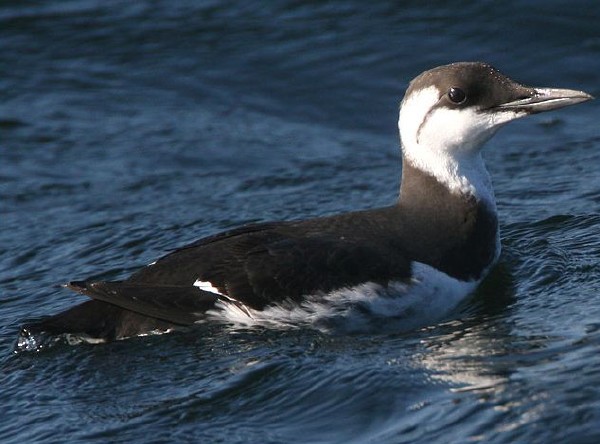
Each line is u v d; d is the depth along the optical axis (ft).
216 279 37.04
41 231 52.26
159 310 36.63
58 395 35.17
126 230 51.21
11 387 35.83
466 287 39.55
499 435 29.37
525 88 39.99
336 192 55.01
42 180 57.77
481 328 37.14
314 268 37.01
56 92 65.51
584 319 36.60
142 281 37.99
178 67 67.26
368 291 37.09
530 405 30.48
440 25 68.44
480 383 32.45
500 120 40.16
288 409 32.91
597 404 29.84
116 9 71.61
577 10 67.82
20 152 60.34
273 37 68.95
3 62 67.62
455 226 39.93
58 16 71.15
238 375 34.96
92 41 69.31
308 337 37.14
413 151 40.88
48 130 62.13
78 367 36.50
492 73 40.29
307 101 65.00
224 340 37.14
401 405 32.04
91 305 37.81
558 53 65.87
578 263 42.14
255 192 55.77
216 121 63.36
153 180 57.62
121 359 36.65
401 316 37.63
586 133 60.59
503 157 58.29
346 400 32.83
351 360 35.14
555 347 34.37
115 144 61.11
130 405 34.09
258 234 38.63
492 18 68.23
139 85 66.18
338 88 65.51
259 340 37.09
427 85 40.42
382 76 65.98
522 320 37.45
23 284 46.14
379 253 37.81
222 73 66.80
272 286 36.81
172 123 63.10
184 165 59.21
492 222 41.11
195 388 34.58
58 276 46.62
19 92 65.41
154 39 69.31
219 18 70.74
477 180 40.78
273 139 61.67
